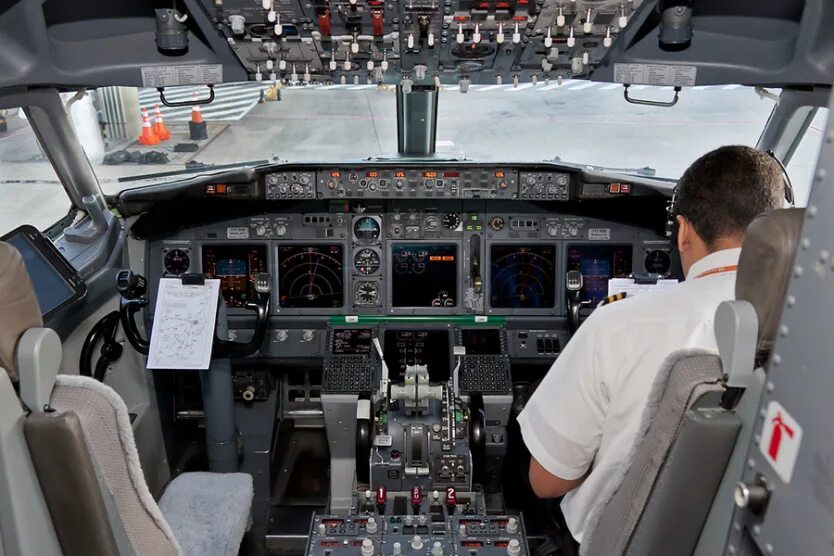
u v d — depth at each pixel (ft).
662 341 4.44
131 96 12.50
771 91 11.40
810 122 11.69
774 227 3.12
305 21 8.95
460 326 13.74
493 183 12.84
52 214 12.63
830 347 2.53
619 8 8.46
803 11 9.12
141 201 12.70
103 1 9.37
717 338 3.36
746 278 3.28
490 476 13.26
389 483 11.62
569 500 5.33
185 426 14.87
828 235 2.56
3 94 10.03
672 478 3.60
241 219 13.50
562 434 4.86
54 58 9.73
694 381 3.58
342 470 13.33
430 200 13.47
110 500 4.20
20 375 3.69
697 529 3.75
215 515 7.94
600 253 13.65
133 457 4.40
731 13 9.65
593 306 13.79
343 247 13.61
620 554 4.20
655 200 13.20
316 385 14.92
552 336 13.89
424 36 9.47
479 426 11.84
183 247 13.61
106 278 12.43
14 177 11.31
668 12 9.28
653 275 12.55
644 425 3.94
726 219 4.45
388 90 13.08
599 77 11.00
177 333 11.05
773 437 2.94
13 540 3.78
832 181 2.54
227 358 11.80
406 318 13.75
